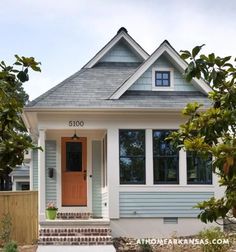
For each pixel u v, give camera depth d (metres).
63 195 17.16
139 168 15.45
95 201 17.23
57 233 14.15
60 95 15.90
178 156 15.52
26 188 30.45
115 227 15.08
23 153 4.38
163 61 16.44
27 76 4.36
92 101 15.60
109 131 15.46
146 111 15.41
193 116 6.05
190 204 15.36
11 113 4.38
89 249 12.88
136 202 15.24
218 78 5.24
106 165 15.82
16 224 14.80
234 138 5.11
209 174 15.57
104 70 18.11
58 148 17.33
